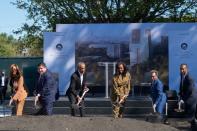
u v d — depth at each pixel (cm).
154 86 1572
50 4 3534
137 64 2264
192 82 1450
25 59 3008
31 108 1839
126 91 1445
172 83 2253
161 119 1552
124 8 3441
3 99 2691
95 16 3456
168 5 3488
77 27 2294
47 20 3575
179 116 1800
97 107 1927
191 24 2250
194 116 1338
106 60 2280
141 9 3425
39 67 1381
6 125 1169
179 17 3572
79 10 3472
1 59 3014
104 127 1156
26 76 2712
